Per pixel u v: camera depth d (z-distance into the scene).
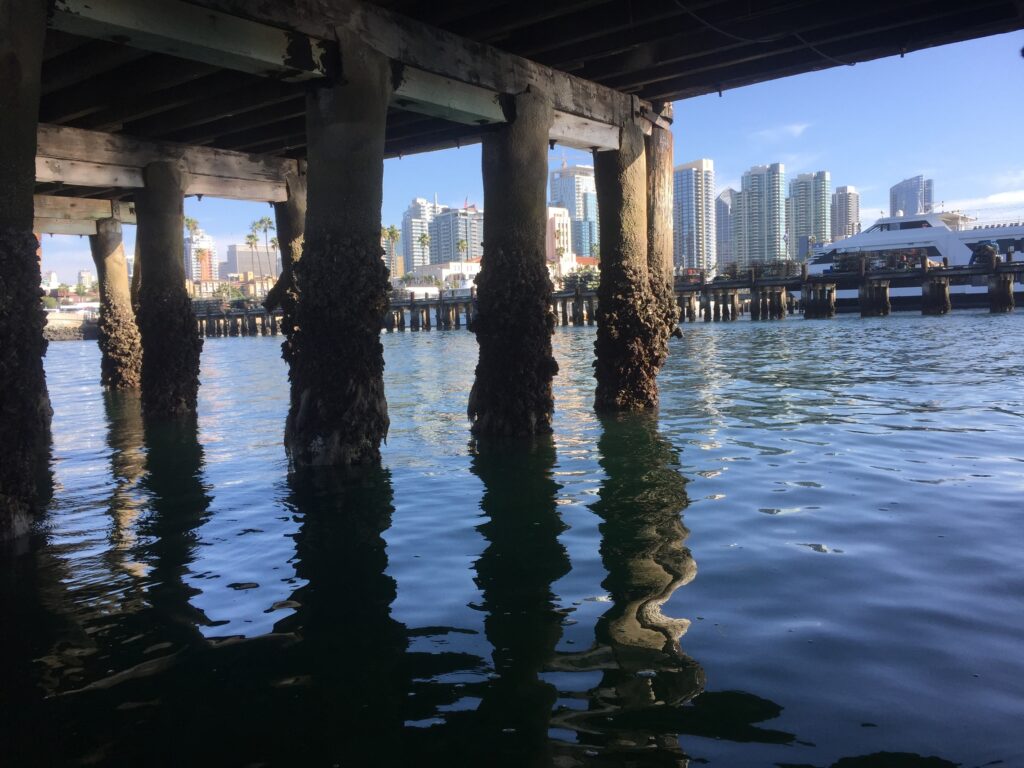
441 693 3.98
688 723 3.58
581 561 6.06
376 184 9.49
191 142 15.14
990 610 4.74
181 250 15.70
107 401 20.31
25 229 6.66
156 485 9.61
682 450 10.41
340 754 3.45
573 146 12.97
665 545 6.36
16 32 6.48
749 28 11.06
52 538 7.23
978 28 10.74
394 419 14.84
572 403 16.08
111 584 5.92
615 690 3.94
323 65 8.99
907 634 4.43
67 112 12.55
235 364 36.28
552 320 11.78
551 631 4.72
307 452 9.78
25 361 6.78
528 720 3.67
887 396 14.98
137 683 4.23
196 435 13.75
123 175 14.70
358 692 4.04
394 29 9.59
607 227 13.84
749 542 6.32
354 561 6.29
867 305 56.19
